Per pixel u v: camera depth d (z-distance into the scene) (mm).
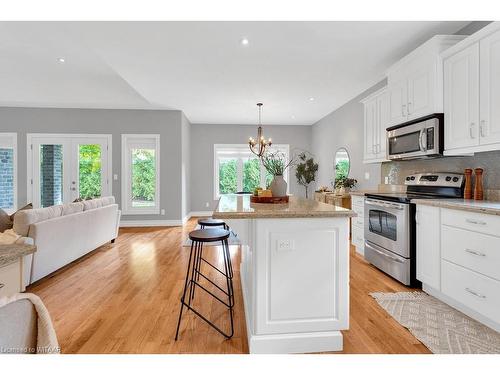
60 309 2234
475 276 1928
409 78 2969
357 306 2262
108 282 2814
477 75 2211
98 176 6027
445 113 2543
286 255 1693
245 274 2283
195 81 4152
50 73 4680
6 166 5902
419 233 2508
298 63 3484
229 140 7488
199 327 1974
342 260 1729
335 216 1679
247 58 3338
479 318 1998
